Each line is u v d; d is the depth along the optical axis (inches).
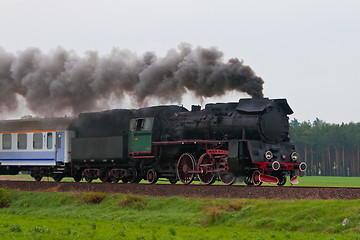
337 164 7106.3
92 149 2094.0
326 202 1248.2
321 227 1160.2
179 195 1609.3
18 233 1156.5
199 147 1760.6
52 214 1685.5
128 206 1617.9
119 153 1979.6
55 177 2320.4
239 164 1593.3
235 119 1663.4
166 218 1424.7
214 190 1545.3
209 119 1733.5
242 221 1301.7
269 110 1641.2
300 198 1358.3
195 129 1771.7
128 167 2025.1
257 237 1099.3
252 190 1459.2
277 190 1414.9
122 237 1121.4
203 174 1739.7
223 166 1657.2
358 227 1106.1
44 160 2267.5
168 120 1898.4
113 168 2079.2
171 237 1115.9
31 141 2317.9
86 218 1568.7
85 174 2178.9
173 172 1863.9
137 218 1478.8
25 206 1865.2
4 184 2204.7
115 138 2005.4
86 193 1769.2
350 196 1296.8
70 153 2215.8
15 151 2373.3
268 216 1277.1
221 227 1293.1
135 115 1971.0
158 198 1606.8
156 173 1927.9
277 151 1649.9
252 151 1581.0
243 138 1620.3
